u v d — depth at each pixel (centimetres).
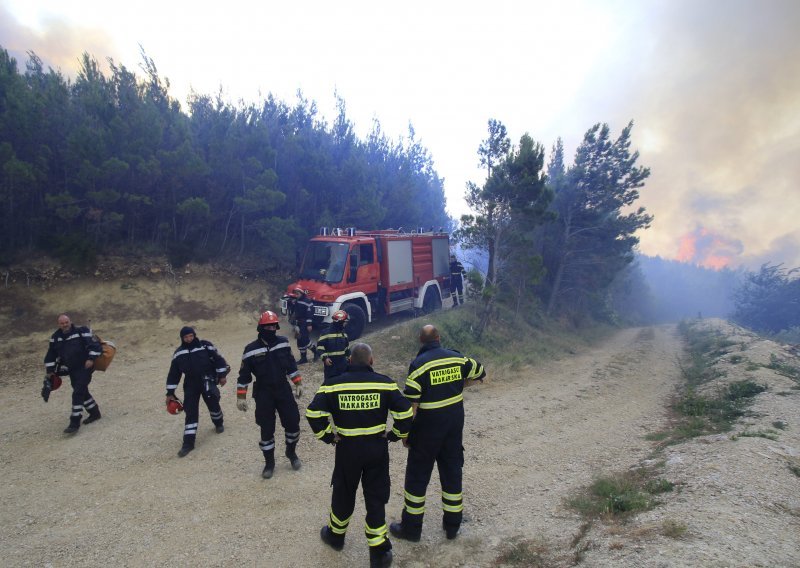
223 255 1508
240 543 408
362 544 411
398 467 584
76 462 575
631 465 576
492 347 1347
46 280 1130
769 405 771
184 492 503
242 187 1510
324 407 364
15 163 1026
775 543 332
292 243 1520
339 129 2027
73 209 1162
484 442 677
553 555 361
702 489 441
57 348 664
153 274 1305
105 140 1223
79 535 421
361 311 1214
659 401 965
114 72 1457
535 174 1530
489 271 1648
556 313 2317
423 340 430
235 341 1212
